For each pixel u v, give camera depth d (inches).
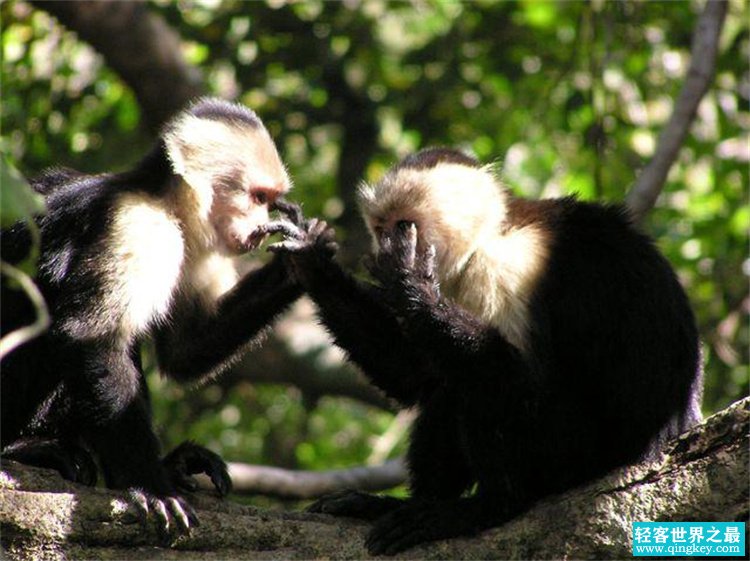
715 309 771.4
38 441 441.7
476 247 443.2
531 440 417.4
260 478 634.8
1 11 813.9
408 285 417.4
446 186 455.2
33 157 806.5
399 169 473.1
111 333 434.0
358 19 845.8
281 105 842.2
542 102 859.4
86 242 444.1
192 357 500.4
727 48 813.9
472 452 413.1
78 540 383.9
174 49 804.6
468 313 420.5
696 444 378.3
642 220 652.7
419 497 444.5
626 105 826.8
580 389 431.5
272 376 818.8
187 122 499.2
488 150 861.2
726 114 819.4
